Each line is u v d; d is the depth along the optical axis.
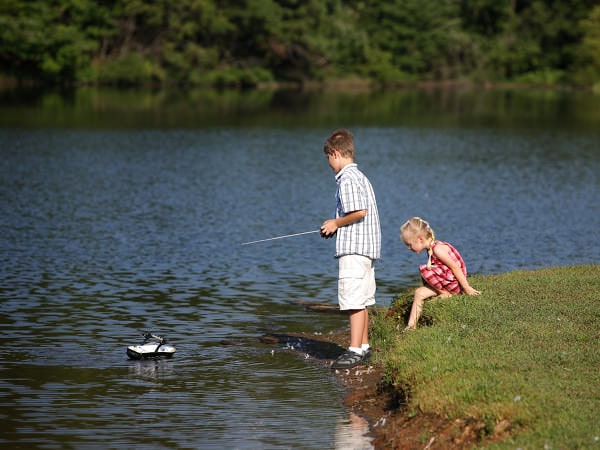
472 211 22.80
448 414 7.22
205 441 7.65
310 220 21.09
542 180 29.33
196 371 9.75
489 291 10.63
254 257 16.78
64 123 45.12
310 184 27.28
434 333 8.95
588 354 8.10
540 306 9.92
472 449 6.59
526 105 70.31
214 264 16.09
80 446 7.52
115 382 9.30
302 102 67.25
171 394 8.93
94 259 16.20
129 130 43.03
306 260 16.64
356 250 9.59
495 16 105.88
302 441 7.64
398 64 97.88
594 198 25.55
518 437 6.49
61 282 14.33
